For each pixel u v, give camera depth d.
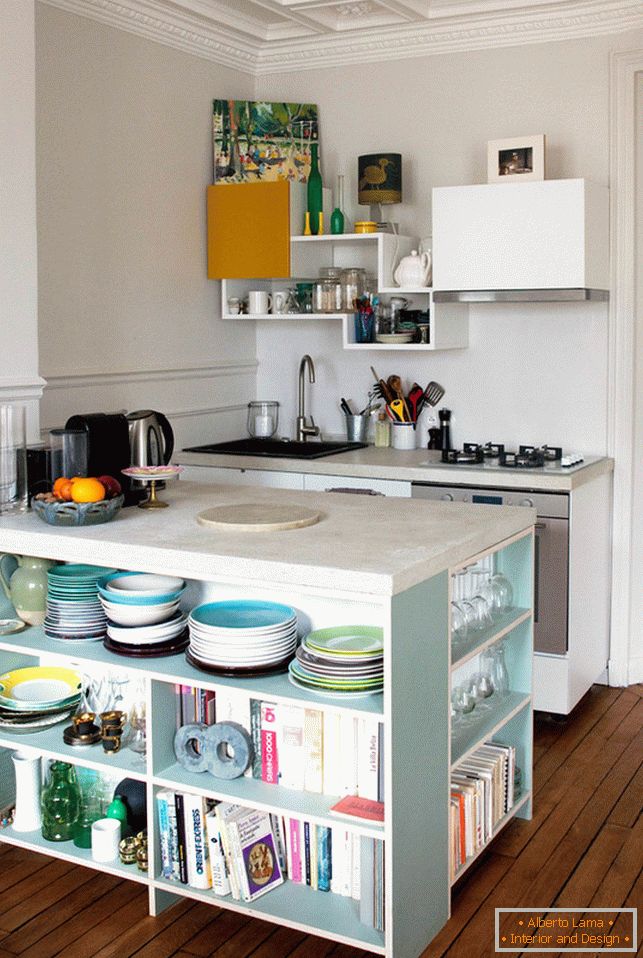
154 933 2.89
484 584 3.37
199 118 5.14
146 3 4.59
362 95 5.24
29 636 3.20
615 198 4.66
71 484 3.20
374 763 2.72
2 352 3.55
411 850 2.67
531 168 4.49
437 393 5.21
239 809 2.88
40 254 4.29
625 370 4.73
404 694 2.59
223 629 2.78
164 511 3.35
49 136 4.29
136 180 4.78
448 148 5.07
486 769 3.23
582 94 4.73
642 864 3.24
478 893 3.09
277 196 5.05
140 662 2.93
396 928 2.61
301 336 5.58
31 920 2.95
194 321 5.23
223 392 5.49
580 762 4.02
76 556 2.97
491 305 5.04
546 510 4.29
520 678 3.52
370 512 3.35
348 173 5.32
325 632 2.85
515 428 5.05
